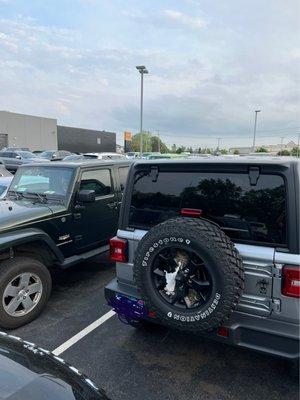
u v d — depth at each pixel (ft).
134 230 10.24
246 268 8.38
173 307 8.61
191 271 8.36
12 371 6.46
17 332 12.39
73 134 197.57
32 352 7.40
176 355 10.91
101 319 13.29
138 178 10.27
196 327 8.30
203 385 9.55
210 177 9.12
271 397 9.06
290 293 7.85
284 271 7.91
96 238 17.40
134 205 10.32
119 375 10.00
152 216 10.00
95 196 16.99
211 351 11.09
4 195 18.01
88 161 18.12
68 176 16.30
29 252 14.03
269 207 8.27
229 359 10.66
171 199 9.73
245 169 8.61
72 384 6.52
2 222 13.09
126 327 12.65
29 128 171.01
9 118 161.68
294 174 8.04
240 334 8.52
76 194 16.07
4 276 12.13
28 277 12.90
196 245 8.07
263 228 8.31
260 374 9.96
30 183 17.25
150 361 10.64
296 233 7.90
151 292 8.87
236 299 7.94
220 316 7.97
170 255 8.70
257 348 8.35
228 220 8.79
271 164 8.27
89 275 17.81
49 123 180.14
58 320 13.25
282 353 8.12
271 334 8.18
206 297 8.21
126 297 10.28
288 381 9.66
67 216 15.51
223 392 9.27
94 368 10.31
